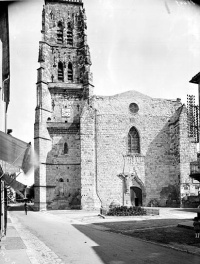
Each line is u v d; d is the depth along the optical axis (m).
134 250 18.14
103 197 56.66
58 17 66.31
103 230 27.28
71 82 64.19
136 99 60.75
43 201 55.38
